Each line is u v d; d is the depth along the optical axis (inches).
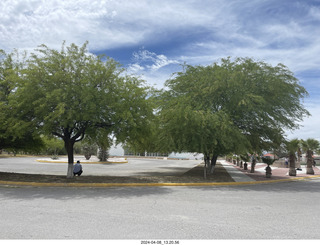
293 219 284.5
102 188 516.7
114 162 1539.1
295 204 384.2
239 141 678.5
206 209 328.2
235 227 246.4
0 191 454.0
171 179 676.7
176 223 255.4
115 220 261.6
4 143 669.9
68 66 542.6
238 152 692.1
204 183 625.3
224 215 296.0
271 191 541.0
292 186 652.1
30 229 227.0
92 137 669.3
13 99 529.3
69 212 294.4
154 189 518.3
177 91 816.3
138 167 1249.4
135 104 557.6
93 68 553.0
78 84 535.5
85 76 539.5
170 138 669.9
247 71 756.0
